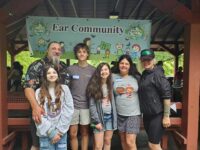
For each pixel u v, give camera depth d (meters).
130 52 4.43
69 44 4.39
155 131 3.31
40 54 4.39
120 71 3.53
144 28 4.41
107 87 3.43
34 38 4.37
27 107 4.08
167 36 9.85
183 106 4.19
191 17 3.88
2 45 3.80
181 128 4.26
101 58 4.43
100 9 6.68
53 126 3.09
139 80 3.47
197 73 3.96
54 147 3.16
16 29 7.95
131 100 3.44
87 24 4.38
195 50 3.94
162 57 16.66
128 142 3.46
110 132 3.49
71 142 3.57
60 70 3.35
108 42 4.42
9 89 6.23
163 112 3.29
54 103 3.10
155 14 6.91
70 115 3.14
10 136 4.07
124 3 6.17
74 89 3.47
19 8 3.70
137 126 3.47
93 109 3.38
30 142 4.88
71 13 7.03
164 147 4.62
